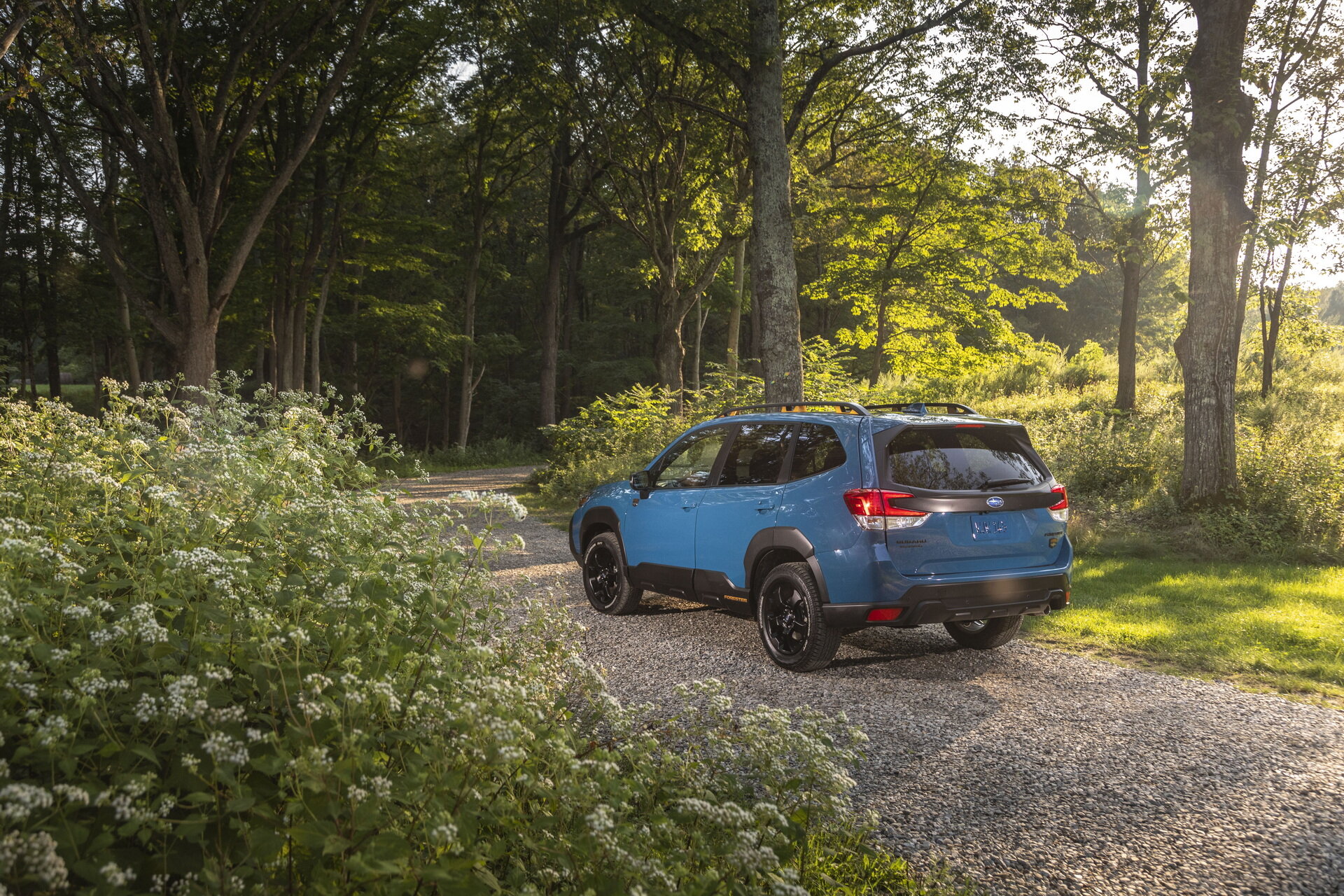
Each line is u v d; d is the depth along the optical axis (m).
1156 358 27.39
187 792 2.15
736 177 21.64
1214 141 10.63
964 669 5.71
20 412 5.04
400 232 29.47
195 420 5.38
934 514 5.26
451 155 32.84
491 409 50.91
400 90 25.00
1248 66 12.88
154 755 2.12
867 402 17.70
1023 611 5.55
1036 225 23.88
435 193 39.91
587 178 26.30
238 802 1.92
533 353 52.47
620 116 20.36
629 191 24.12
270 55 17.41
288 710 2.31
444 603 3.26
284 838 1.94
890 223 23.33
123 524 3.32
